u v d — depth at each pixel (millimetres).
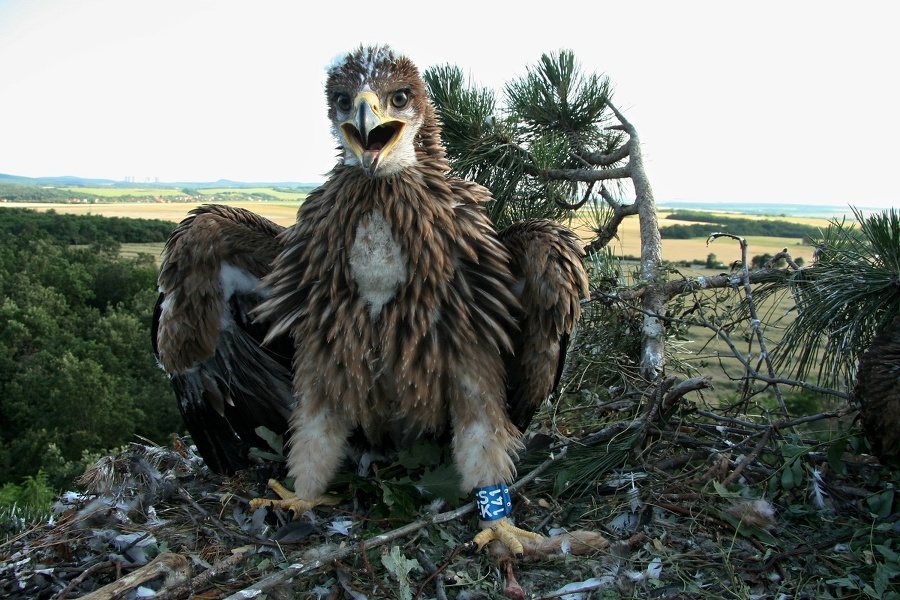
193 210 781
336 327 690
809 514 725
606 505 750
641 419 831
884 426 717
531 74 1385
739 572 647
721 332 957
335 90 705
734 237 994
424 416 730
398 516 714
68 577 644
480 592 627
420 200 682
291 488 769
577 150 1352
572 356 1049
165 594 595
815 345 871
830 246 967
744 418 925
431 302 689
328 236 689
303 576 629
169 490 767
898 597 602
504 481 706
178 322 767
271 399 835
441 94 1272
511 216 1247
